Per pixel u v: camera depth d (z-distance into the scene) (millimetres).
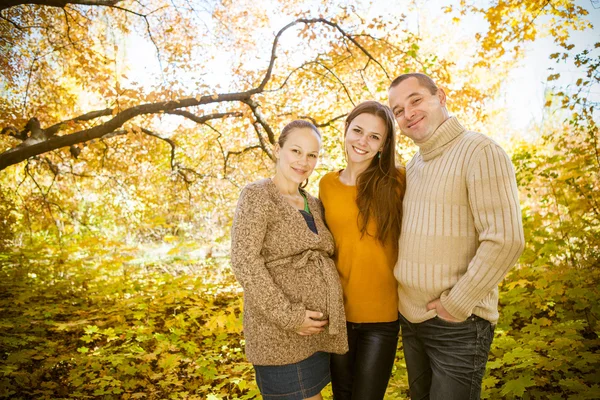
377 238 1911
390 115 1986
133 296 5602
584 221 3898
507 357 2475
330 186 2094
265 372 1747
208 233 9359
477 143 1612
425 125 1775
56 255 6973
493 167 1541
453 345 1617
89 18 6613
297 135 1860
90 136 5266
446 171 1674
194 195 8430
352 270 1926
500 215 1501
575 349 2729
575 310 3398
